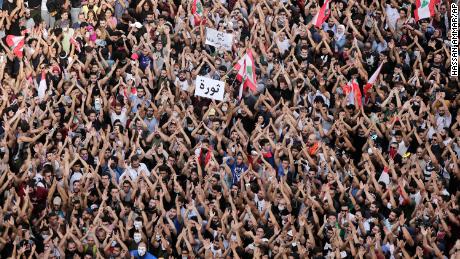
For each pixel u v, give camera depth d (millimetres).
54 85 118625
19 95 117250
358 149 115688
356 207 107312
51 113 114938
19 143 113062
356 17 124625
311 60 121938
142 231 105688
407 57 123312
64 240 104750
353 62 120750
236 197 109062
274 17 123875
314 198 108125
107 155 111125
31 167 110062
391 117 117000
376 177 112062
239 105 117188
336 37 123438
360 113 117312
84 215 107062
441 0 126250
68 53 121938
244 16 124938
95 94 116812
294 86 118375
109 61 120875
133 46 120625
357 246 105125
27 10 126000
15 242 105312
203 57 120188
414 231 107125
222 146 114438
